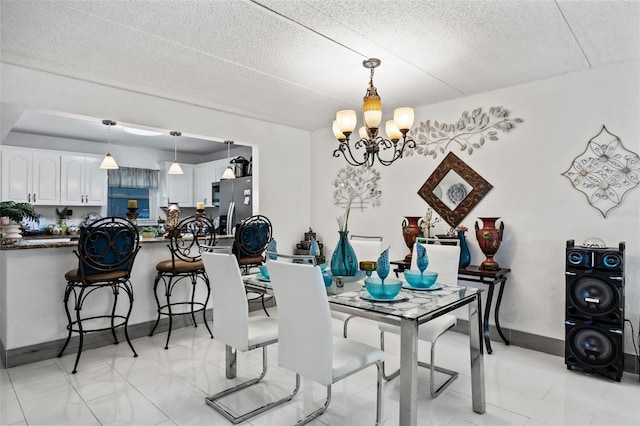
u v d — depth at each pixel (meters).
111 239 2.89
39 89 2.93
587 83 2.94
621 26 2.25
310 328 1.81
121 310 3.43
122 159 6.76
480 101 3.52
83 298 3.09
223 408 2.24
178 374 2.72
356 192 4.50
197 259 3.73
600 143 2.88
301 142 4.93
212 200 6.78
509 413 2.20
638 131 2.72
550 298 3.11
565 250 2.97
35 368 2.82
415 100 3.72
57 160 5.82
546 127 3.13
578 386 2.53
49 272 3.03
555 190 3.09
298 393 2.44
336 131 2.76
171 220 4.13
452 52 2.62
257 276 2.67
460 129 3.65
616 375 2.58
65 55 2.67
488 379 2.64
